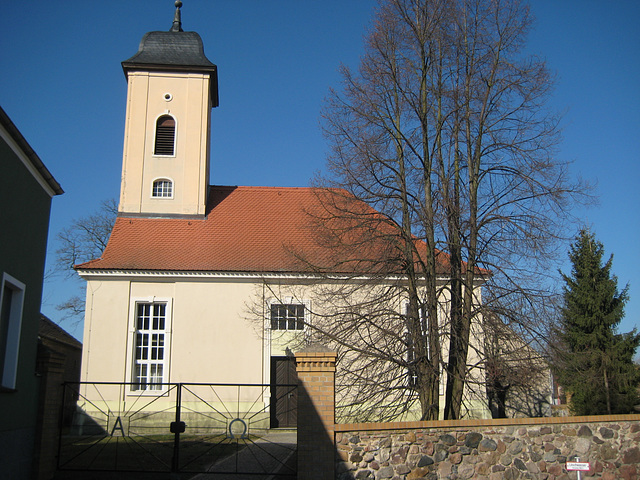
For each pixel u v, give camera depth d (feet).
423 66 55.57
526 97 53.98
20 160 37.29
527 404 70.74
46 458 39.06
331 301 54.03
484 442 38.42
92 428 68.03
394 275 52.26
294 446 53.88
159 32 88.53
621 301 92.32
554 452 40.04
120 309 72.18
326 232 52.37
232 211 84.99
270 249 78.02
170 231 80.23
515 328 49.11
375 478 35.32
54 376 40.81
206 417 69.31
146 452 50.06
